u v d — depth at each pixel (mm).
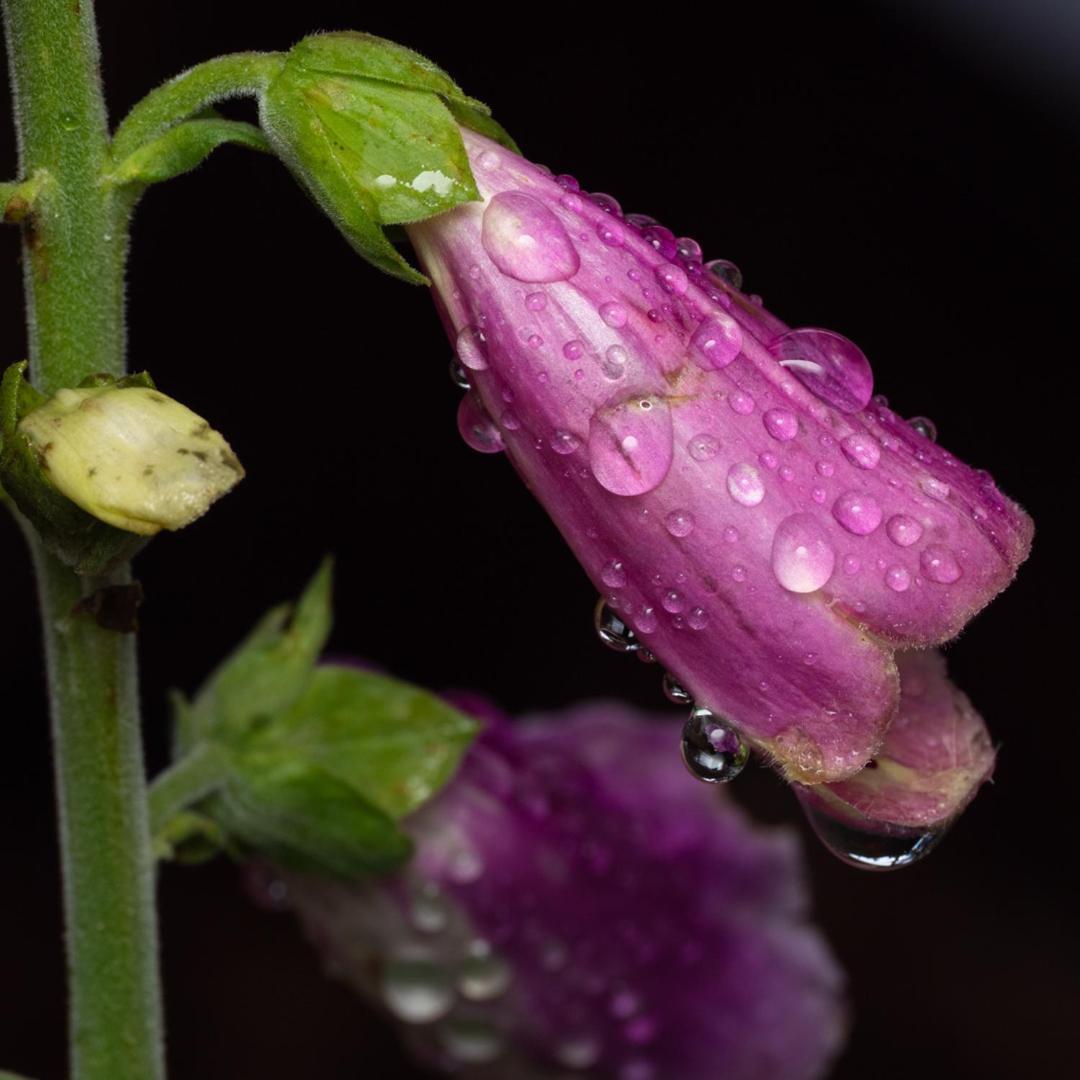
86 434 352
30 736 657
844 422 359
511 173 366
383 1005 411
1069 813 714
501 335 363
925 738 366
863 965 684
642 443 358
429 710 399
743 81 694
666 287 363
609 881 411
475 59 676
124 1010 388
